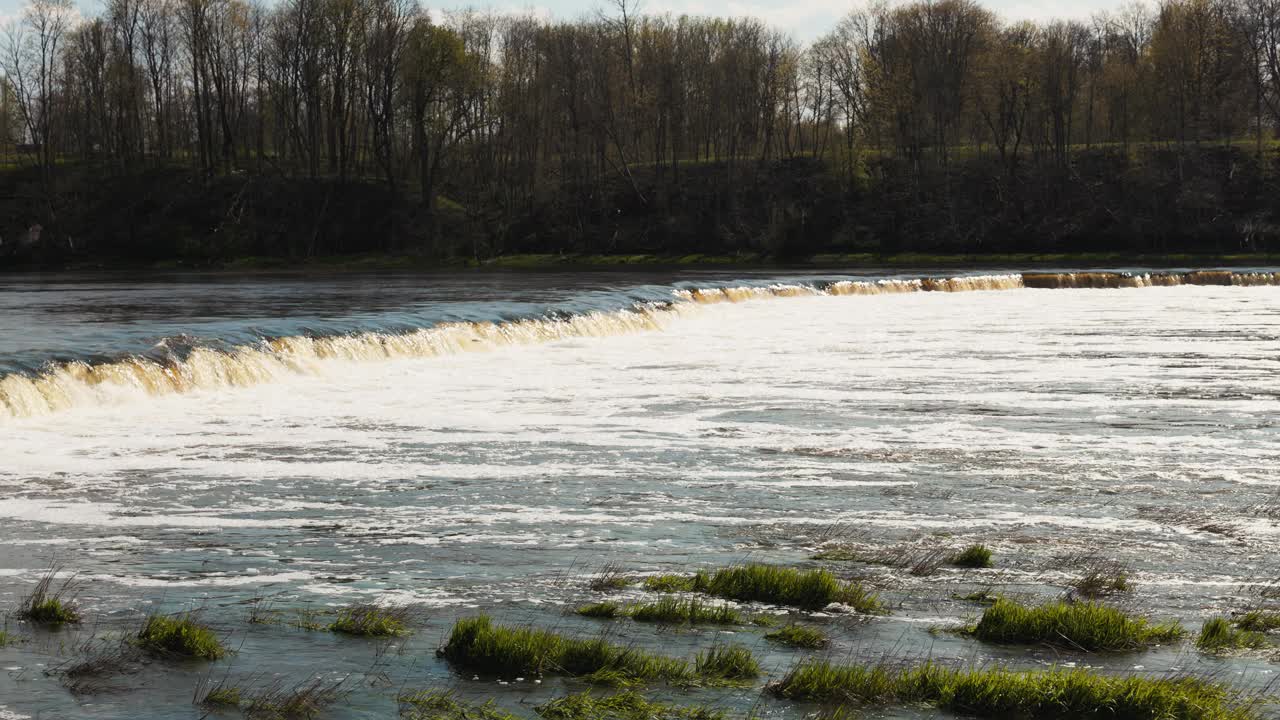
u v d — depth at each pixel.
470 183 130.50
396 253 116.06
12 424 24.20
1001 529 16.53
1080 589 13.51
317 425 25.02
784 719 9.67
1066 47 138.88
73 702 9.82
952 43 136.50
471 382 32.38
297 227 116.06
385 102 123.06
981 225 123.25
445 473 20.19
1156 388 31.64
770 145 141.88
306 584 13.51
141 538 15.66
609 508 17.67
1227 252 116.38
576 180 130.62
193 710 9.69
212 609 12.49
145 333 36.69
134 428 24.25
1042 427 25.34
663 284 72.12
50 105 120.38
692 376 34.06
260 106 124.50
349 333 37.25
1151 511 17.64
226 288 70.06
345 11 121.06
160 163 124.31
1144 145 134.50
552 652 10.88
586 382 32.62
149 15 125.75
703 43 136.88
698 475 20.17
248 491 18.64
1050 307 66.12
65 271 102.81
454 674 10.60
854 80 134.62
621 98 132.88
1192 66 134.50
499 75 129.12
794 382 32.81
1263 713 9.83
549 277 86.94
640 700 10.00
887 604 12.91
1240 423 25.88
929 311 62.84
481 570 14.19
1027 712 9.80
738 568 13.62
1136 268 104.06
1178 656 11.23
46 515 16.94
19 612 12.23
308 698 9.92
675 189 130.75
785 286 72.56
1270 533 16.34
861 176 130.38
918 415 26.94
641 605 12.49
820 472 20.48
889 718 9.75
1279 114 138.12
